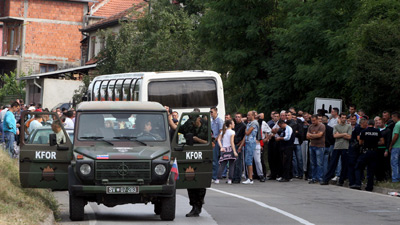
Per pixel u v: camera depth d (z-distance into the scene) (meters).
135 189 30.05
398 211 37.19
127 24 114.62
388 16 59.59
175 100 61.47
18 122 71.44
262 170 58.88
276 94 80.31
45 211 30.78
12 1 176.88
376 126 51.19
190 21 111.44
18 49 177.88
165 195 30.59
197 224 30.66
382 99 57.75
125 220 31.77
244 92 86.94
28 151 32.66
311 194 46.06
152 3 112.62
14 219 25.97
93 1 180.12
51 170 32.66
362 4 63.38
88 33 169.38
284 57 76.69
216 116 56.28
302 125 59.75
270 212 35.66
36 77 142.38
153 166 30.34
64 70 141.75
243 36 85.62
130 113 32.81
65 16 180.00
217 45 86.94
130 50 109.12
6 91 164.75
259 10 83.56
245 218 33.12
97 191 29.83
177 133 32.88
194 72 61.81
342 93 69.31
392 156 49.66
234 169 56.41
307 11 74.62
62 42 180.00
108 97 70.88
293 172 60.72
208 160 33.00
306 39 71.50
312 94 72.38
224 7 83.94
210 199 41.97
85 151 30.56
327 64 69.44
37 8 178.00
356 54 57.56
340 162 55.03
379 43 56.81
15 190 33.41
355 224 31.72
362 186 52.06
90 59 165.12
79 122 32.41
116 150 30.78
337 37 66.12
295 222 31.91
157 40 107.75
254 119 56.28
